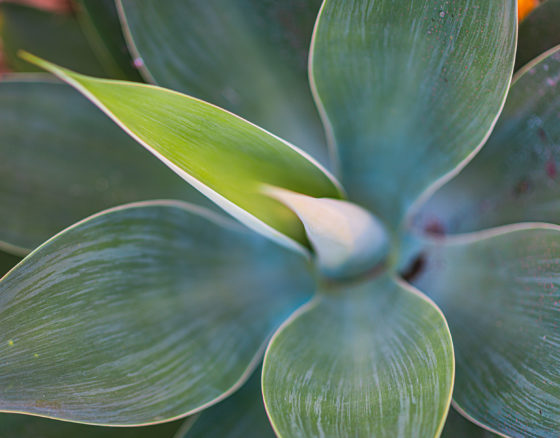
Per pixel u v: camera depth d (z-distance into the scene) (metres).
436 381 0.87
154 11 1.00
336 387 0.91
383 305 0.98
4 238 1.01
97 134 1.04
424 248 1.01
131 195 1.04
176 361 0.96
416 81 0.95
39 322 0.92
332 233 0.93
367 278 1.00
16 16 1.11
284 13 1.01
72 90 1.03
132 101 0.86
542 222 0.97
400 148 1.00
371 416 0.88
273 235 0.91
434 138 0.97
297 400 0.89
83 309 0.94
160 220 0.98
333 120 0.99
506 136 0.97
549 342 0.92
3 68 1.16
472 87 0.93
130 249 0.96
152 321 0.96
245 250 1.02
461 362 0.95
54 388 0.92
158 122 0.87
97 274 0.94
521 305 0.94
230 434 0.99
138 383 0.94
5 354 0.91
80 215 1.03
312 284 1.02
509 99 0.95
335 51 0.94
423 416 0.86
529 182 0.98
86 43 1.12
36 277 0.92
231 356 0.98
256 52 1.02
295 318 0.96
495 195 1.00
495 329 0.95
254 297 1.01
